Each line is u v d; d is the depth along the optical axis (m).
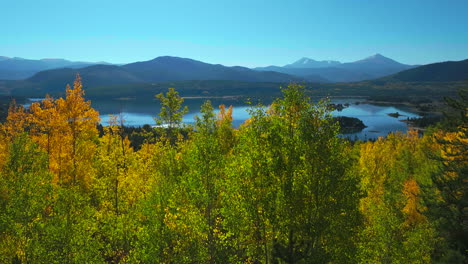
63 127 33.25
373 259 26.48
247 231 19.58
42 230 21.78
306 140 17.27
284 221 17.03
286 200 16.94
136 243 23.34
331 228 17.34
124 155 33.97
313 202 17.38
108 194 31.42
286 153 17.25
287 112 18.17
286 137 17.80
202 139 22.22
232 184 18.72
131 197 30.52
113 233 24.80
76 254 21.81
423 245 27.08
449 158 29.25
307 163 17.20
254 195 17.27
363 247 24.11
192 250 21.94
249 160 17.50
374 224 29.81
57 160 33.28
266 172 16.97
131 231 25.36
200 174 21.28
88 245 22.31
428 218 29.53
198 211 21.19
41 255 20.75
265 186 17.00
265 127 17.95
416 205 38.81
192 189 21.20
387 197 34.56
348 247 17.62
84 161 34.97
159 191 25.17
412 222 39.09
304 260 16.69
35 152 26.80
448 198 25.89
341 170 17.25
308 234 17.20
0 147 31.86
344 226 17.34
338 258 17.56
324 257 16.97
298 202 16.83
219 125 31.89
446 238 25.22
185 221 21.69
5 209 22.19
